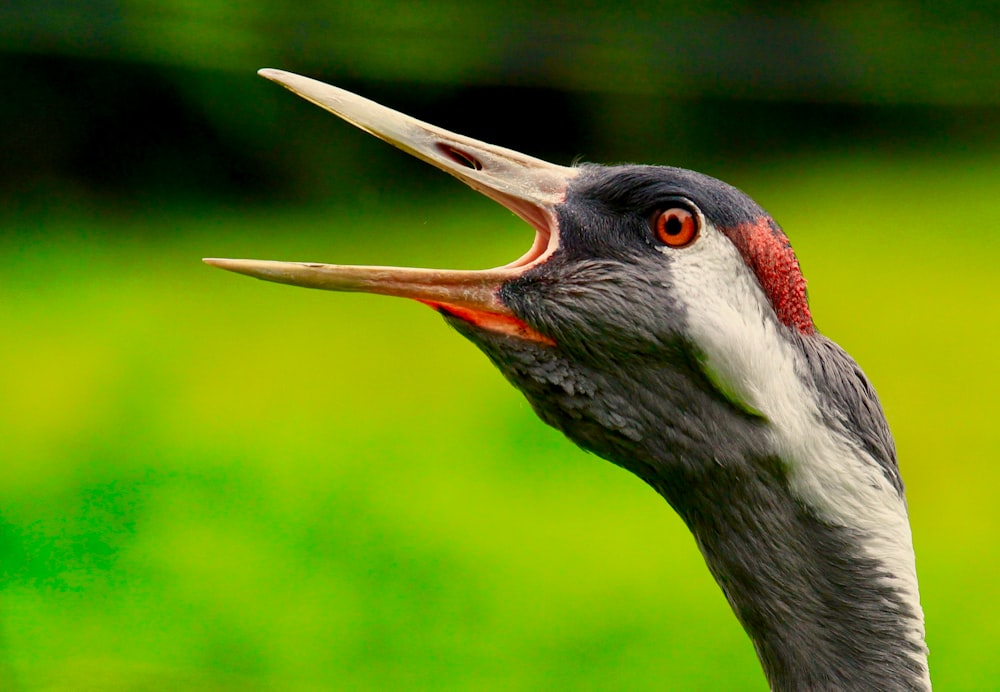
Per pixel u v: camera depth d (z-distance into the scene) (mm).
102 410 15000
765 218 4359
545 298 4430
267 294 20156
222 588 10719
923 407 15023
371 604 10523
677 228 4379
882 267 20719
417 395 15805
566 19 28344
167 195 25969
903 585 4254
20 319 18406
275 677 9414
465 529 12000
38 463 13492
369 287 4484
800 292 4387
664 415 4379
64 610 10305
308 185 26406
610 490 13070
